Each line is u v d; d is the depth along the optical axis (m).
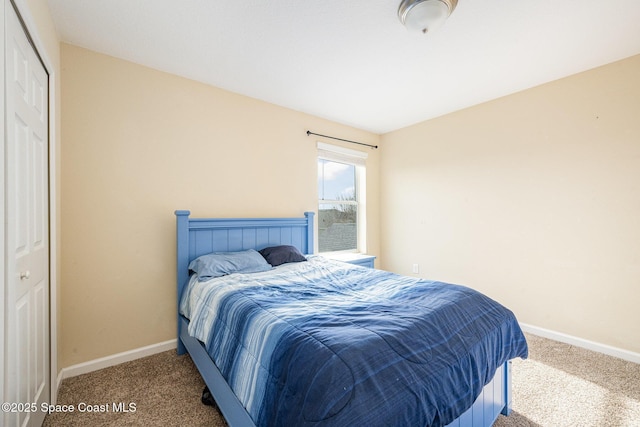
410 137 3.66
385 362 0.91
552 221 2.46
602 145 2.20
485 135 2.90
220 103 2.58
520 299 2.65
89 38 1.85
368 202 3.91
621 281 2.12
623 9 1.59
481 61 2.15
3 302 0.95
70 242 1.87
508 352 1.42
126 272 2.09
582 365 2.00
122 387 1.74
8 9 1.01
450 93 2.71
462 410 1.02
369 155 3.91
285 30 1.80
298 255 2.65
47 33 1.52
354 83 2.51
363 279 1.93
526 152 2.61
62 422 1.45
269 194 2.90
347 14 1.65
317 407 0.77
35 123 1.34
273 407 0.90
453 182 3.18
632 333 2.07
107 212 2.01
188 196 2.38
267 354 1.03
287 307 1.32
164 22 1.71
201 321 1.65
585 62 2.16
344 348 0.90
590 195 2.26
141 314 2.15
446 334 1.15
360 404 0.78
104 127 2.01
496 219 2.82
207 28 1.77
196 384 1.78
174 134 2.32
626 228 2.10
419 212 3.55
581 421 1.45
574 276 2.34
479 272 2.95
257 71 2.30
